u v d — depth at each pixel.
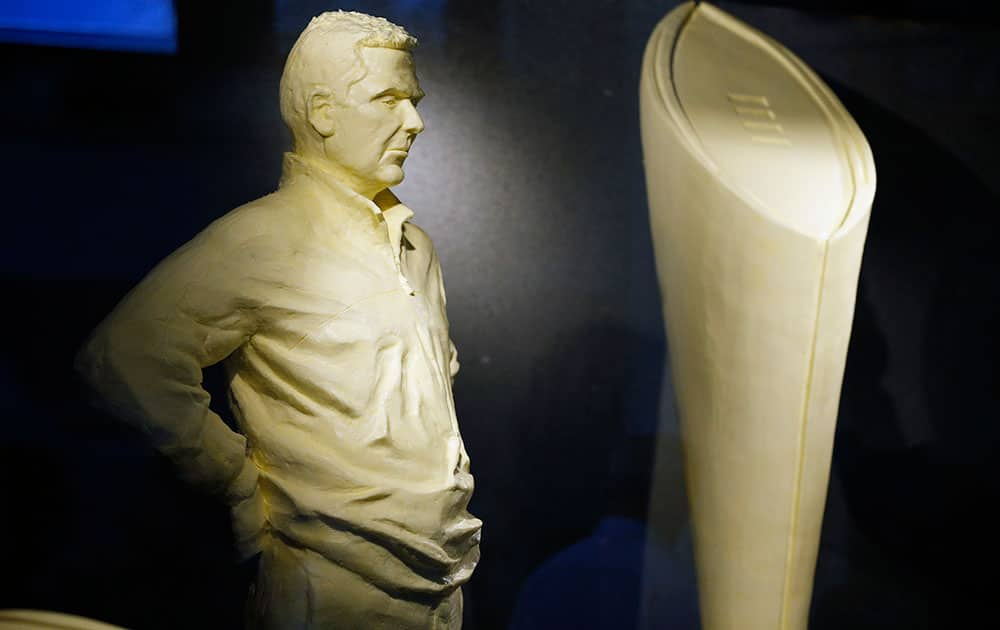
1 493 1.41
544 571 1.76
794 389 1.27
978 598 1.88
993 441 1.87
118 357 1.01
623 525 1.78
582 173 1.68
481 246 1.66
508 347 1.71
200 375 1.05
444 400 1.14
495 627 1.76
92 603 1.46
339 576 1.09
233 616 1.51
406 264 1.18
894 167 1.82
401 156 1.11
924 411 1.87
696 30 1.65
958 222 1.84
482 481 1.73
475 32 1.59
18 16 1.33
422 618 1.14
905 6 1.76
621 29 1.65
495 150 1.64
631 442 1.77
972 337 1.86
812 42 1.77
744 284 1.26
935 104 1.80
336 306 1.07
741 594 1.39
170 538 1.47
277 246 1.07
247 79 1.44
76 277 1.41
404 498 1.07
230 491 1.08
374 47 1.07
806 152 1.38
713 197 1.28
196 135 1.44
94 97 1.38
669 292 1.48
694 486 1.46
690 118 1.43
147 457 1.44
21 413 1.41
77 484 1.43
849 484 1.87
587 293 1.72
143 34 1.39
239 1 1.42
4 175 1.37
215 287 1.04
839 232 1.21
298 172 1.12
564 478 1.76
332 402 1.07
